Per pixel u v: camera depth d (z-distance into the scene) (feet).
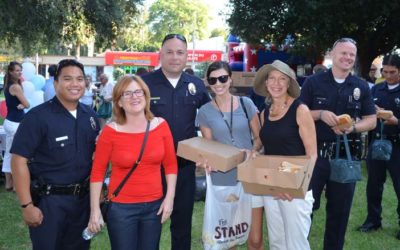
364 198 18.67
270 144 9.37
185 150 9.71
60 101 8.52
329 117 10.13
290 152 9.14
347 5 30.04
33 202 8.34
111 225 8.50
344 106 10.84
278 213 9.55
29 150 8.12
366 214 16.58
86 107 9.09
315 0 30.12
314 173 10.89
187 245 11.03
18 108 17.98
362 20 31.58
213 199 10.08
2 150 20.42
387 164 14.26
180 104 10.69
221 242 10.09
